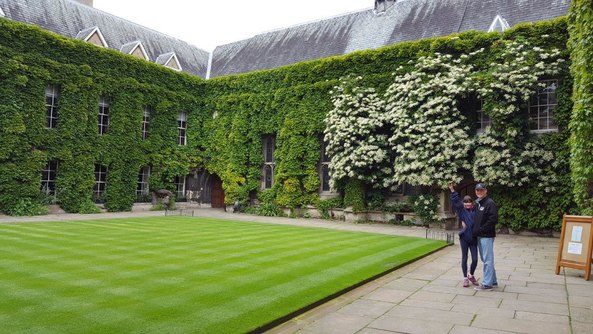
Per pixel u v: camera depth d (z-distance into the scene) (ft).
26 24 57.36
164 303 16.92
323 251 30.99
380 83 61.36
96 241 32.65
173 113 76.48
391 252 31.63
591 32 32.14
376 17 76.43
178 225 47.11
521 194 49.67
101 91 65.62
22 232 37.14
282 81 71.87
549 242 42.78
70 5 73.82
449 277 24.32
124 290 18.67
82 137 63.31
